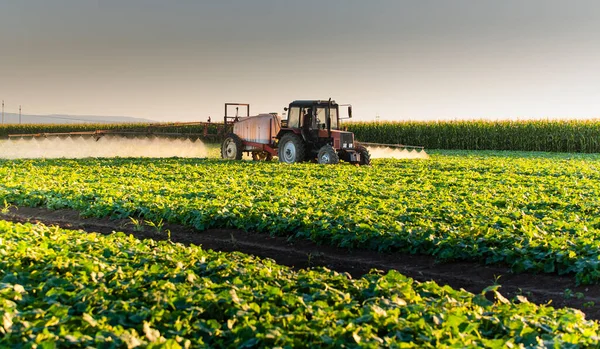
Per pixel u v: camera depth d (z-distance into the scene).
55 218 13.47
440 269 9.55
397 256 10.23
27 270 7.18
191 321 5.68
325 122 26.70
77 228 12.41
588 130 43.56
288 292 6.60
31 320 5.41
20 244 8.27
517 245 9.61
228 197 14.59
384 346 5.09
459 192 15.98
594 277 8.55
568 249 9.33
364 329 5.31
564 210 13.66
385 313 5.68
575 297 8.20
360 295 6.64
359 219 11.34
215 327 5.39
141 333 5.34
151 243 9.17
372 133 51.00
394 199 14.45
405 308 6.00
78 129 62.75
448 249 9.88
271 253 10.49
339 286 6.94
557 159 32.09
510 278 9.06
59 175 19.70
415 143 49.56
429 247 10.19
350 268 9.63
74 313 5.79
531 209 13.76
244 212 12.54
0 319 5.18
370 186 17.27
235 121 31.33
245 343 5.12
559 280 8.84
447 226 10.90
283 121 28.86
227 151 30.38
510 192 16.39
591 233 10.48
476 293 8.47
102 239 9.27
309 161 27.83
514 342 5.48
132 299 6.07
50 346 4.70
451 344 5.16
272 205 13.16
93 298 6.00
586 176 21.70
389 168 23.77
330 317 5.71
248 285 6.77
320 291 6.48
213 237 11.67
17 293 6.07
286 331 5.29
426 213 12.29
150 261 7.67
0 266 7.21
